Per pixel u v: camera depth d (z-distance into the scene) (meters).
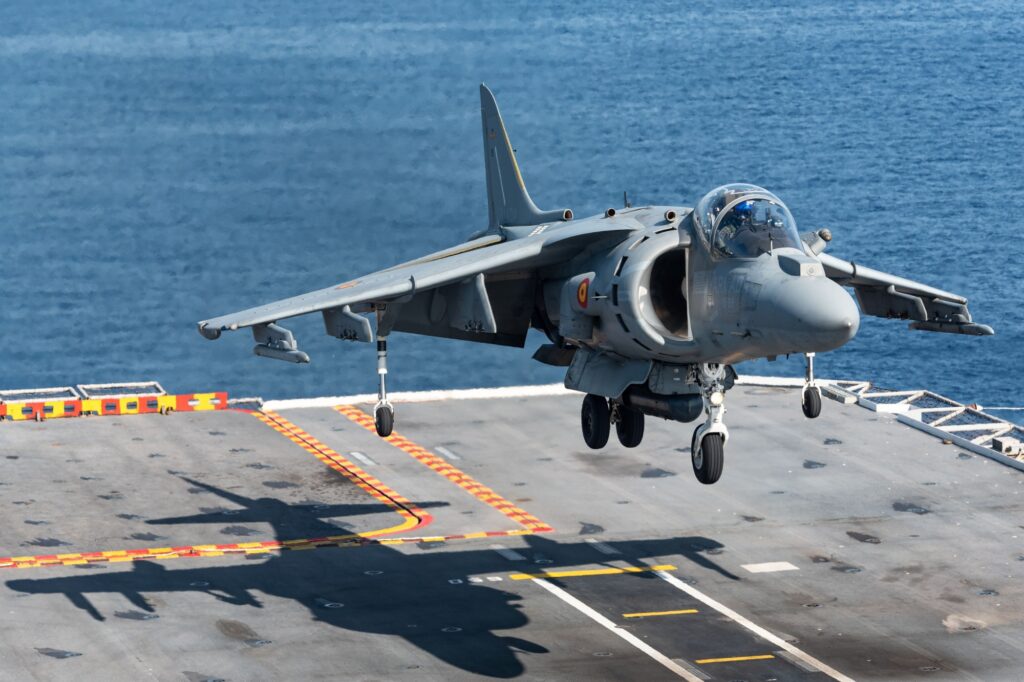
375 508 72.19
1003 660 55.47
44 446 80.88
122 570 63.44
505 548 66.81
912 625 58.69
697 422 85.56
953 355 154.00
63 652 54.88
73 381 150.38
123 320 174.50
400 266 67.88
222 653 55.09
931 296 64.31
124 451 80.31
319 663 54.28
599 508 72.25
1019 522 70.56
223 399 89.31
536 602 60.59
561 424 86.12
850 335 49.91
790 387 93.31
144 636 56.50
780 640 57.06
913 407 89.50
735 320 52.84
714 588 62.34
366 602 60.41
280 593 61.28
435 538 68.06
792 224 53.88
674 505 72.69
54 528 68.31
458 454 80.75
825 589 62.34
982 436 83.06
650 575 63.69
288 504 72.56
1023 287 183.12
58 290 189.38
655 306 57.47
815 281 50.81
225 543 67.00
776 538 68.25
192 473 77.00
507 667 54.16
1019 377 146.62
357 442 82.75
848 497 73.88
